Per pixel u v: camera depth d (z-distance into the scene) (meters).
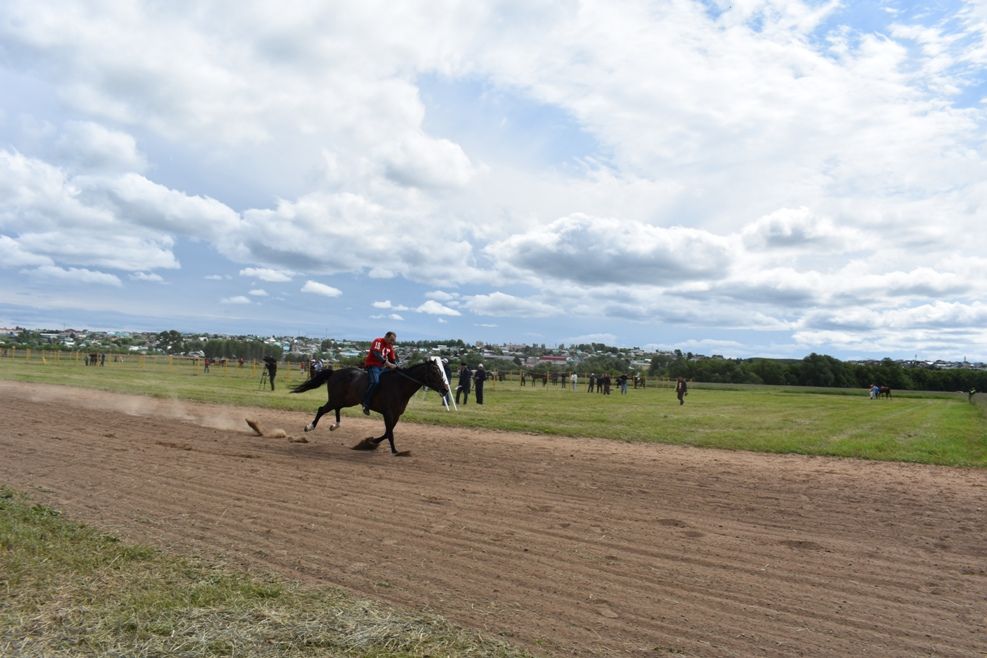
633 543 7.48
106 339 132.50
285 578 5.75
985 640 5.09
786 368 114.50
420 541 7.22
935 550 7.61
